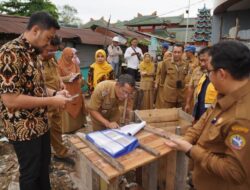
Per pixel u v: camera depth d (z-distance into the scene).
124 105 3.33
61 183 3.21
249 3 8.34
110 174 1.66
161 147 2.06
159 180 2.89
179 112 3.19
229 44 1.32
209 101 3.20
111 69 5.52
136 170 3.04
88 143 2.05
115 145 1.97
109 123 2.73
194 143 1.79
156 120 3.09
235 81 1.32
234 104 1.34
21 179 2.18
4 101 1.89
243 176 1.27
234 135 1.28
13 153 3.88
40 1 15.71
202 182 1.59
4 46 1.90
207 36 13.28
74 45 10.48
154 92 6.32
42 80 2.17
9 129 2.06
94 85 5.34
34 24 1.91
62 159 3.69
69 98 2.20
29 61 1.97
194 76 4.29
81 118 4.80
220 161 1.36
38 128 2.14
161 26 31.00
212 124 1.46
